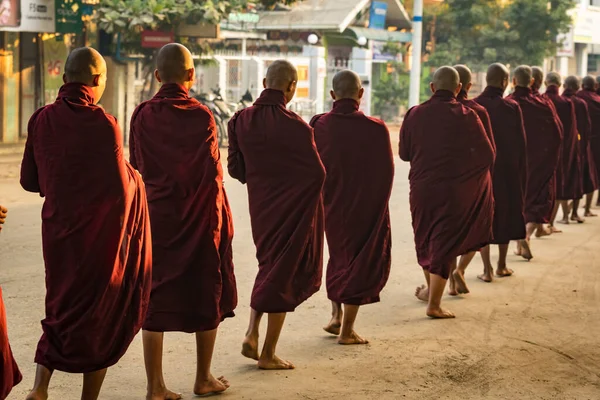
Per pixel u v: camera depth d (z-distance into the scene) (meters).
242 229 12.77
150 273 5.41
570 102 13.27
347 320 7.38
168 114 5.82
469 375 6.73
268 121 6.48
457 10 36.41
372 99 37.69
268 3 25.52
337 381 6.52
